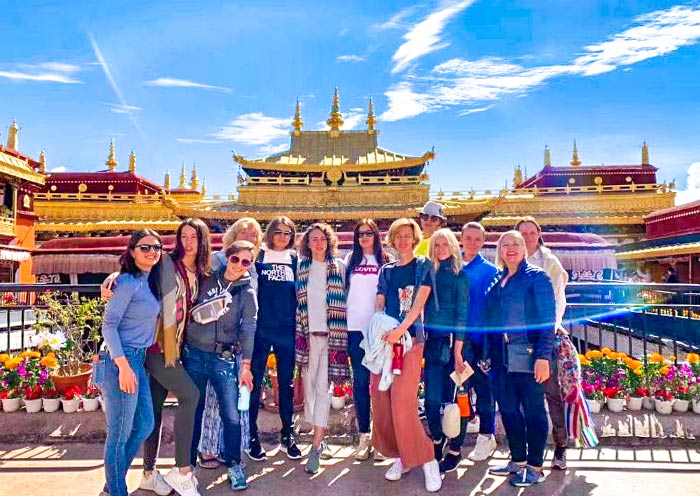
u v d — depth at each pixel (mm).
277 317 5191
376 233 5305
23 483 4539
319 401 4988
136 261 4035
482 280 5145
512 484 4508
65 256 13172
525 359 4488
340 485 4551
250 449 5160
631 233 41312
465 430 4883
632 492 4363
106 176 47000
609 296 13867
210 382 4688
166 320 4207
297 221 34375
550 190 42781
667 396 6070
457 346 4785
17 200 32562
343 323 5172
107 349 3986
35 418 5930
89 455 5227
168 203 32781
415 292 4746
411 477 4734
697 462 5043
